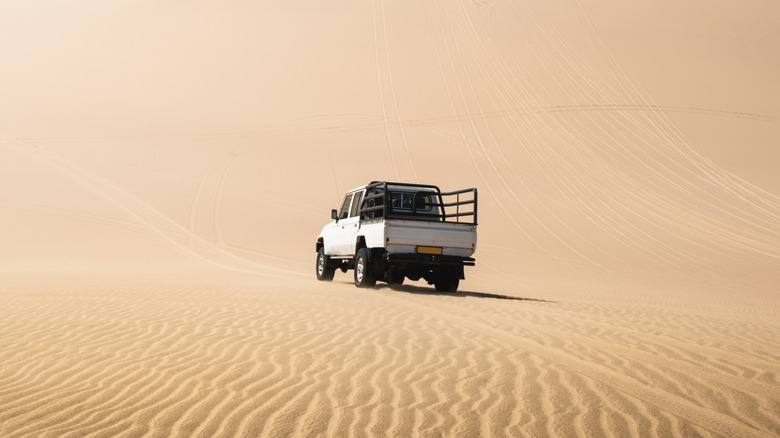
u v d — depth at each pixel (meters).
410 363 6.78
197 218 33.81
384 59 62.09
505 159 43.19
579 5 73.12
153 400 5.29
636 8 74.38
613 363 6.99
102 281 15.67
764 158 44.97
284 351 7.23
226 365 6.49
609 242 31.03
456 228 14.94
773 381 6.45
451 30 66.94
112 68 62.19
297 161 42.84
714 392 5.93
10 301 11.12
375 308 11.19
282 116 51.59
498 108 51.44
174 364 6.50
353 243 16.17
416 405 5.26
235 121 50.41
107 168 39.81
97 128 47.38
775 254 29.62
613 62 60.44
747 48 68.81
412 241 14.66
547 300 14.34
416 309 11.24
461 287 18.41
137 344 7.47
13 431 4.55
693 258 28.55
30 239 29.44
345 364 6.66
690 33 70.31
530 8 71.25
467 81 56.50
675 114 51.44
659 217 35.03
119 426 4.66
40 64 62.88
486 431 4.67
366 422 4.81
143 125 48.69
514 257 28.23
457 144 45.66
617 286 21.48
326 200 37.50
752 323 10.97
